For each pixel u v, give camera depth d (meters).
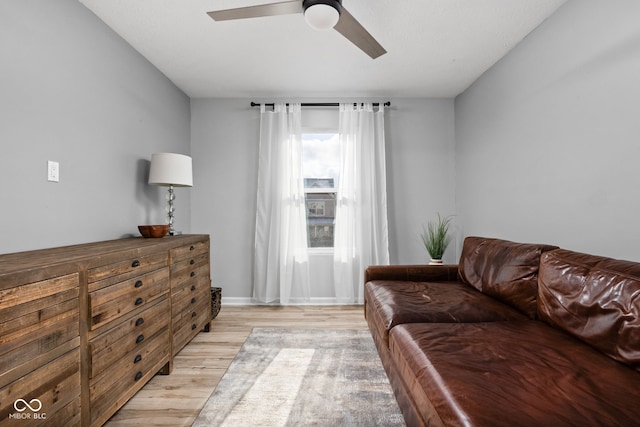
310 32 2.47
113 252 1.59
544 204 2.33
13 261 1.29
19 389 1.08
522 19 2.29
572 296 1.49
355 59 2.90
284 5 1.64
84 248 1.77
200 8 2.15
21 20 1.63
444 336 1.48
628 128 1.69
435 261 3.48
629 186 1.69
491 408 0.88
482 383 1.02
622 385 1.01
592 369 1.12
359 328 2.97
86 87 2.09
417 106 3.89
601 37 1.84
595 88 1.88
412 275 2.81
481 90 3.24
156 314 1.98
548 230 2.30
